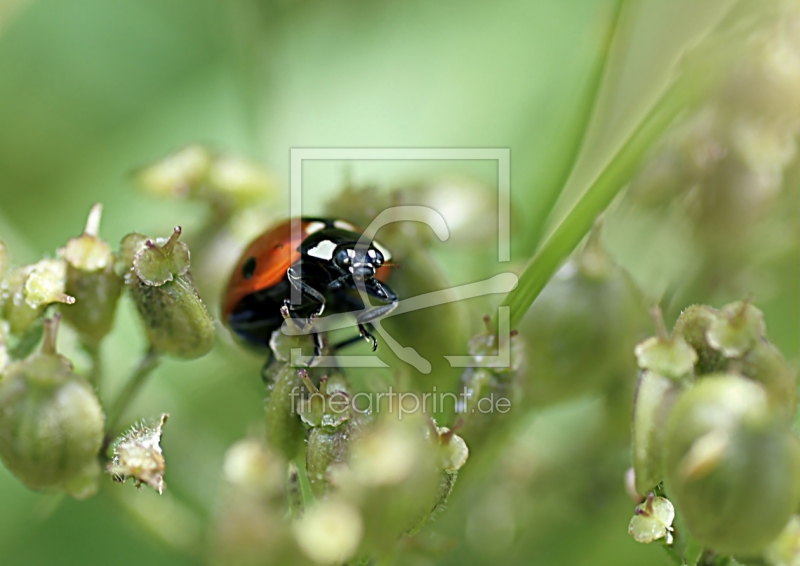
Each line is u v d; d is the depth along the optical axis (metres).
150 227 0.11
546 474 0.10
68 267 0.09
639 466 0.08
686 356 0.08
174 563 0.10
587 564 0.10
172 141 0.11
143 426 0.09
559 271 0.09
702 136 0.10
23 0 0.10
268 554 0.09
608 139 0.10
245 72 0.11
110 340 0.10
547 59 0.11
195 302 0.09
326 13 0.11
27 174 0.11
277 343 0.09
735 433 0.08
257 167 0.10
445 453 0.08
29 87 0.11
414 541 0.09
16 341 0.09
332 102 0.11
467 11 0.11
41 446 0.08
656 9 0.09
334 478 0.08
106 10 0.11
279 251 0.09
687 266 0.10
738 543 0.08
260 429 0.09
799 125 0.09
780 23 0.09
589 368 0.09
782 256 0.10
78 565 0.10
